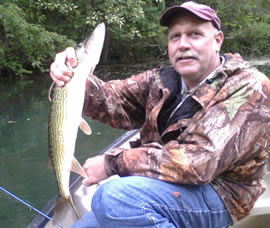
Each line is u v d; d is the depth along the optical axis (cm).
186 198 160
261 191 179
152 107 197
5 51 1222
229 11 1984
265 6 2097
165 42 1719
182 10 175
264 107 163
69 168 181
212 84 171
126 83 221
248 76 166
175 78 194
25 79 1206
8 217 334
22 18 1177
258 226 232
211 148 154
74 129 183
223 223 172
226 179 169
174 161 157
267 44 2114
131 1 1314
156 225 156
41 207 352
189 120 175
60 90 183
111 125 223
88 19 1287
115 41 1691
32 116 700
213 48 184
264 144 165
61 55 184
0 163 457
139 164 164
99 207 165
